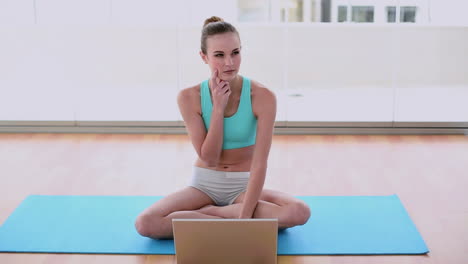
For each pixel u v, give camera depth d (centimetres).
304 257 245
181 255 223
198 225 216
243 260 224
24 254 249
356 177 338
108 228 271
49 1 414
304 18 468
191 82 423
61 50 417
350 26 414
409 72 416
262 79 425
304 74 421
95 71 419
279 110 420
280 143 400
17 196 313
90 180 335
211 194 265
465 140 404
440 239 262
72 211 290
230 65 238
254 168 247
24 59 418
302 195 312
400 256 246
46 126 424
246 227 216
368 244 254
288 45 418
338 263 240
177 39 417
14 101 423
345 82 420
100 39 416
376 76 418
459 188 320
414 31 411
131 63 418
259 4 459
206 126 259
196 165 270
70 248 252
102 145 398
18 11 414
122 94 422
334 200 303
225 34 237
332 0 460
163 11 418
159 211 252
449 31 408
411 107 418
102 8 416
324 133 420
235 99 253
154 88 422
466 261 242
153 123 422
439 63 413
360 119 419
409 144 397
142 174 345
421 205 299
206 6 427
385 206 294
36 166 357
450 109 417
